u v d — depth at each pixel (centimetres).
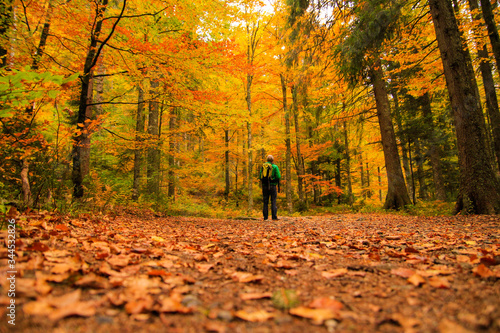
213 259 206
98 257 170
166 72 562
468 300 107
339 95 935
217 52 538
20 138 340
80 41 555
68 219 343
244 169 1786
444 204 835
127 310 93
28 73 202
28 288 98
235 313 97
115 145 664
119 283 121
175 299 109
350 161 1677
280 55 1146
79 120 540
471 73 734
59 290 108
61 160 402
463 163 608
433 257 205
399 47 775
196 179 1334
